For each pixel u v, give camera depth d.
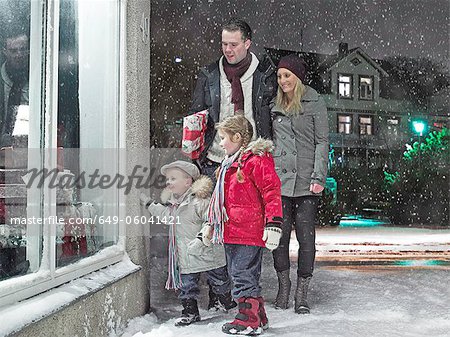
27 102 3.04
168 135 22.06
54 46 3.20
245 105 4.96
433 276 6.60
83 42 3.77
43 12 3.12
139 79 4.74
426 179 28.84
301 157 4.93
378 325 4.18
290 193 4.85
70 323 2.89
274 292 5.62
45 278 2.87
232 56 4.94
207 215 4.27
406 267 7.67
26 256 2.84
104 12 4.15
